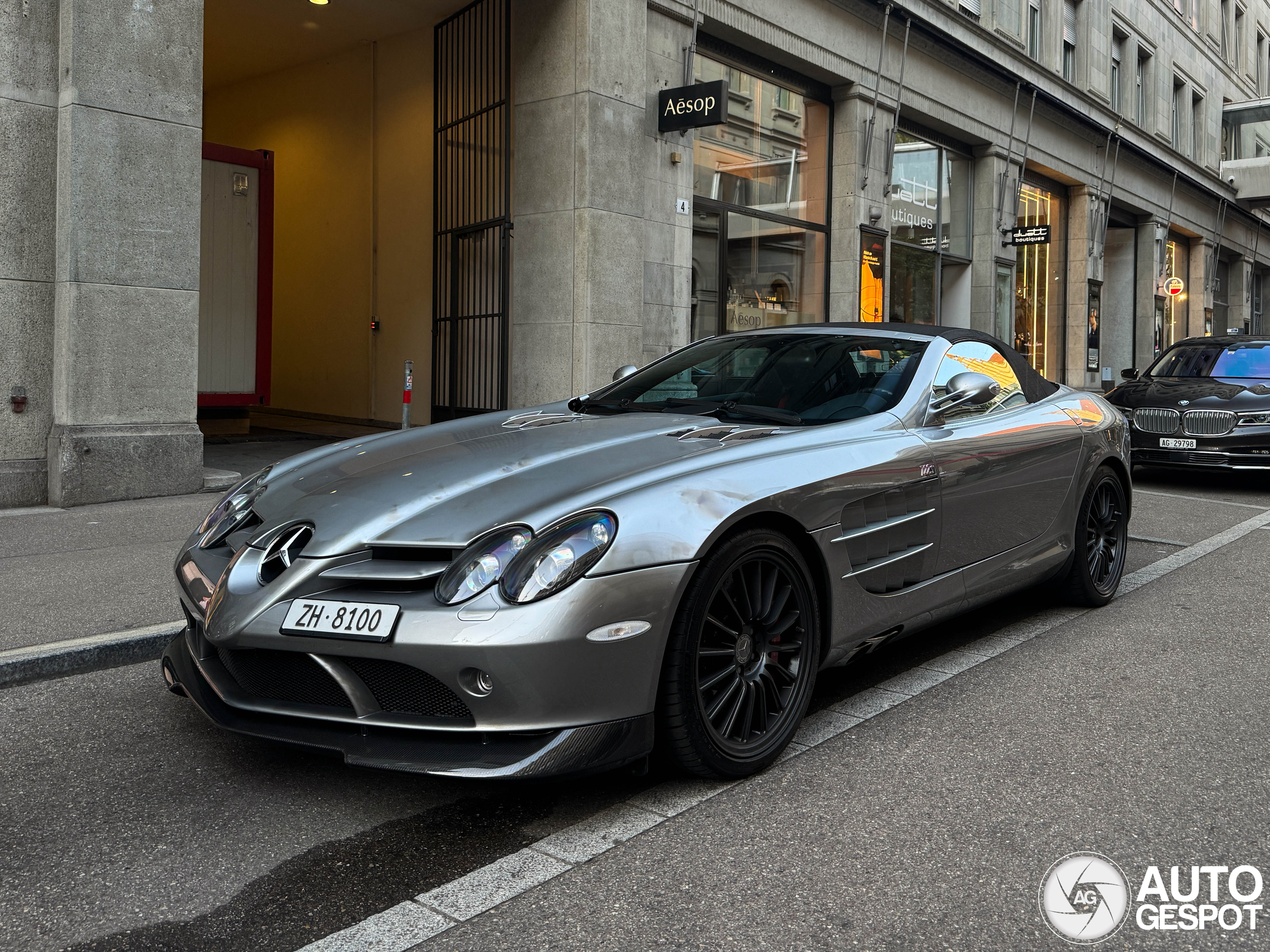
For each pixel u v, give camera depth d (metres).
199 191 7.57
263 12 12.17
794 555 2.94
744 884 2.26
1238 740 3.14
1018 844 2.46
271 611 2.60
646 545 2.54
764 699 2.88
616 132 10.16
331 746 2.50
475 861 2.38
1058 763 2.95
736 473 2.85
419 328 12.81
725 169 12.19
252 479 3.46
